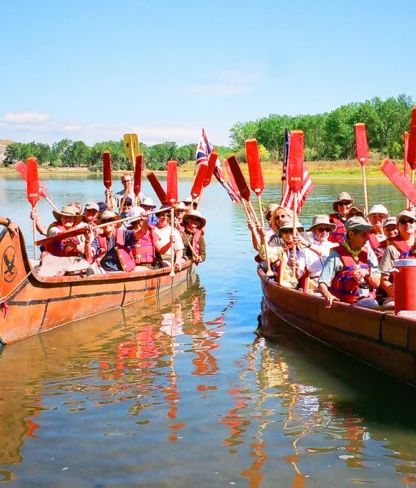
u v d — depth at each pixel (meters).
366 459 4.84
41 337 8.31
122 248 10.61
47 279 8.30
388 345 6.35
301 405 5.93
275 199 32.53
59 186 48.09
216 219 24.17
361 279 7.32
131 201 13.67
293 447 5.05
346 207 10.52
